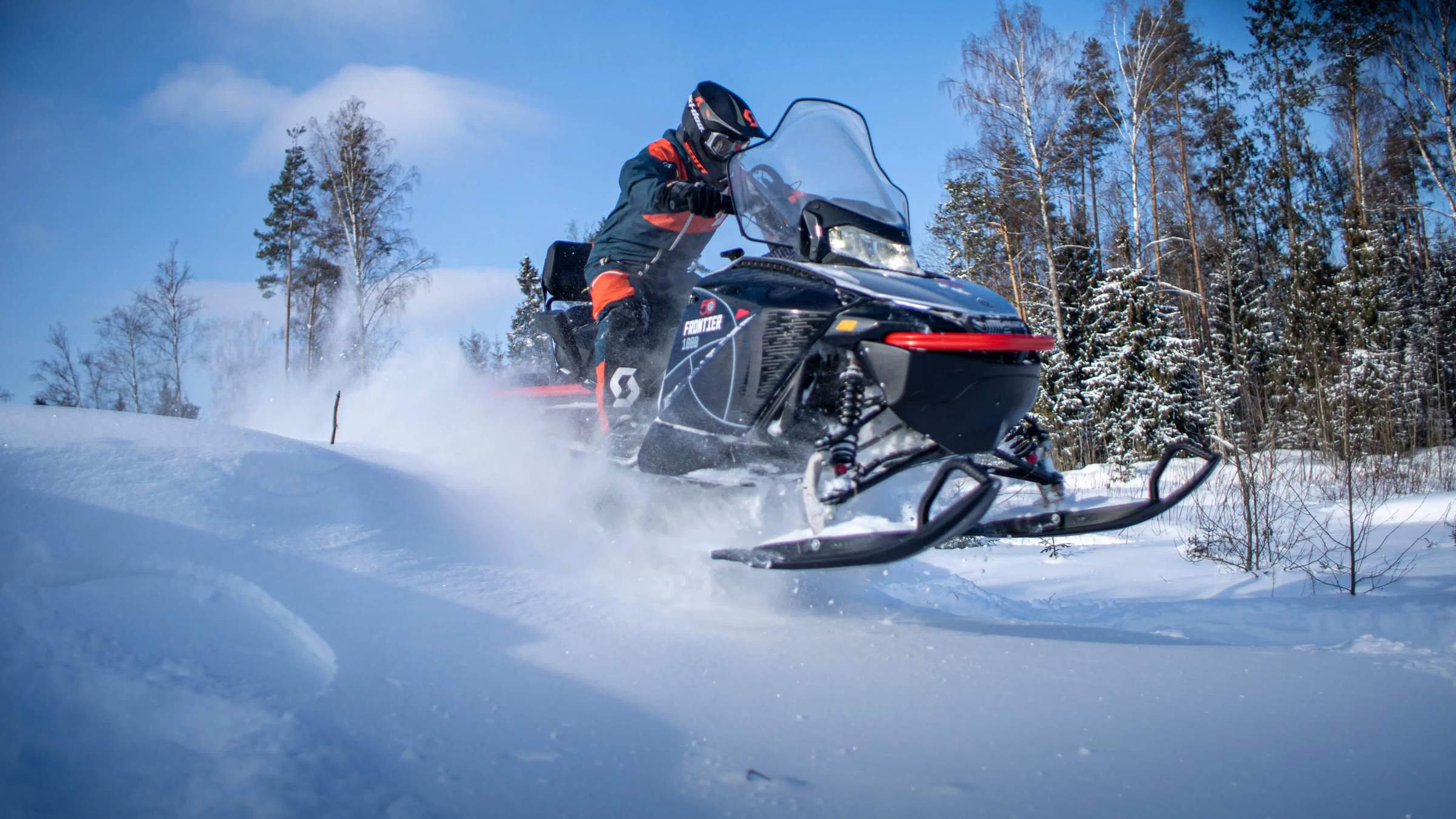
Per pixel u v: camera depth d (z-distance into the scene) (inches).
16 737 66.4
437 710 77.3
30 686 72.4
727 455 128.7
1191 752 76.3
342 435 201.6
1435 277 1004.6
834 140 141.9
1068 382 738.8
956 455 114.7
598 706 81.9
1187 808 65.4
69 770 64.3
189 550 100.0
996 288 898.1
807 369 119.4
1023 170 783.7
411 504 135.1
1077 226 911.0
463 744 71.4
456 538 129.7
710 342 128.0
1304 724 83.9
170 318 1023.6
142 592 93.3
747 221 137.1
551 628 104.1
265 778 60.9
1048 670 101.4
